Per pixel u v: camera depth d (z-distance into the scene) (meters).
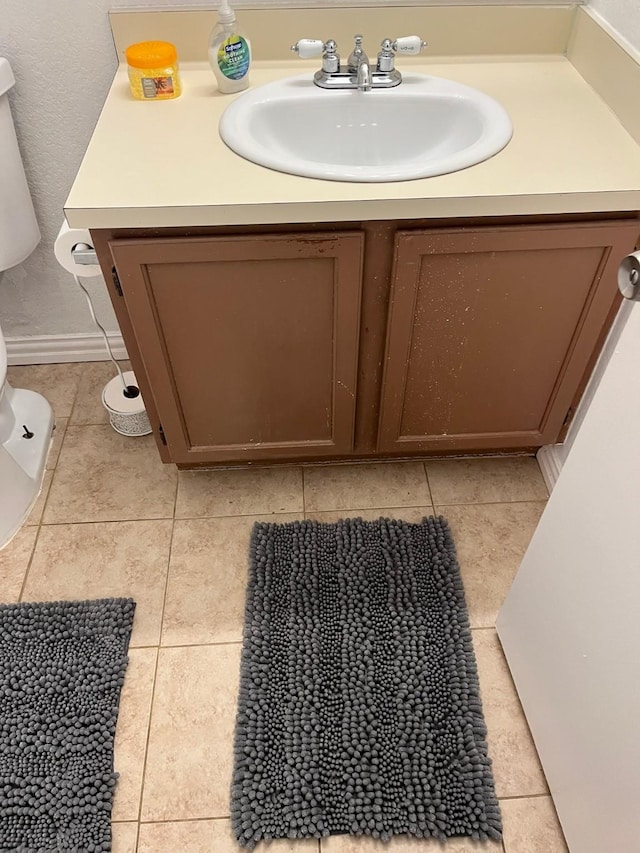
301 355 1.37
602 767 0.99
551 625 1.13
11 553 1.58
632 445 0.82
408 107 1.35
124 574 1.54
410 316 1.30
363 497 1.68
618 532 0.88
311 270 1.21
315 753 1.27
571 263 1.23
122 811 1.22
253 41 1.40
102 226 1.11
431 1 1.36
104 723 1.31
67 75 1.42
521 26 1.40
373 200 1.09
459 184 1.12
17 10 1.32
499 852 1.17
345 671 1.37
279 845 1.18
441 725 1.31
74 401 1.91
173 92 1.31
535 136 1.22
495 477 1.73
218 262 1.19
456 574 1.52
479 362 1.41
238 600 1.50
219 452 1.58
